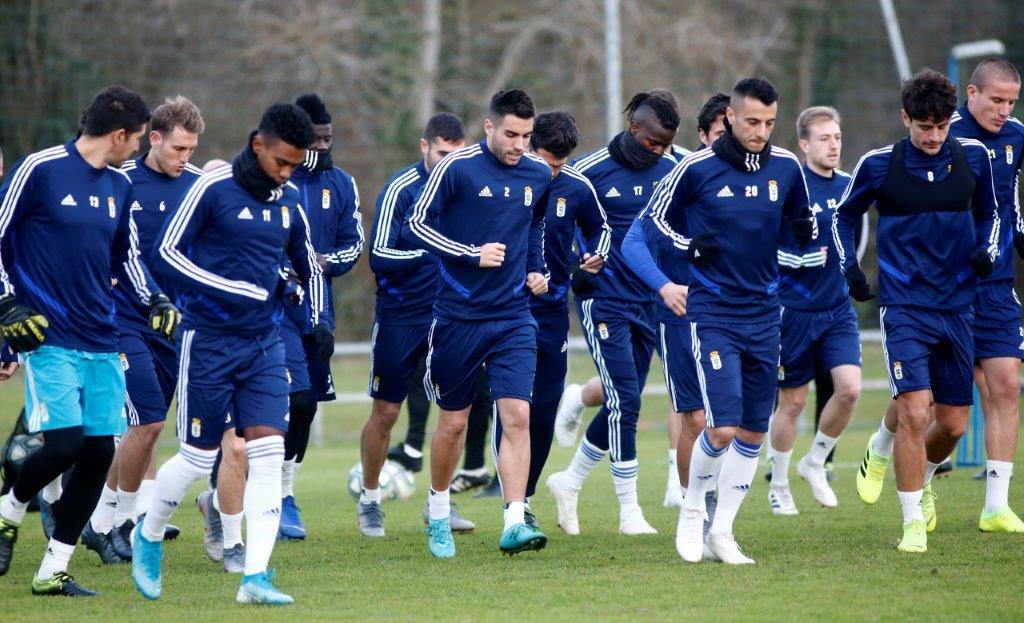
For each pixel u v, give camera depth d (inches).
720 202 600.1
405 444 1016.2
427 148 772.6
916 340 642.8
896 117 2391.7
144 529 548.7
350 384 1814.7
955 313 652.1
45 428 550.9
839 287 815.1
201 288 534.6
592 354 754.2
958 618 480.7
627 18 2347.4
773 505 805.9
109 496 658.8
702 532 633.6
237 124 2134.6
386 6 2294.5
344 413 1705.2
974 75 705.0
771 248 605.0
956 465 1055.6
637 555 652.1
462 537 735.7
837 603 511.2
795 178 613.3
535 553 664.4
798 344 807.1
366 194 2175.2
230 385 546.9
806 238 621.6
